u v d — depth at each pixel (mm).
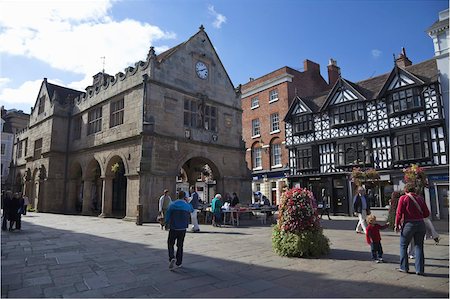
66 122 22859
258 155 29562
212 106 19188
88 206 19609
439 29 17656
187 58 17969
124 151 16391
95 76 25078
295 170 24922
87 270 5766
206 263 6285
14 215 11578
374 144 20281
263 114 29312
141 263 6309
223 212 14609
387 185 19484
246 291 4555
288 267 5938
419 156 18047
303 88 29078
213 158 18438
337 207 21719
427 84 17969
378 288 4648
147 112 15453
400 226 5602
